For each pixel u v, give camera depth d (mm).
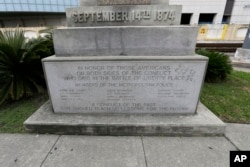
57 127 2510
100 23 2629
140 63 2430
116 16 2582
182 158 2037
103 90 2633
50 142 2346
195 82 2525
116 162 1982
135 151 2158
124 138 2434
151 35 2439
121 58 2414
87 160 2014
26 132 2566
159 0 2646
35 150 2186
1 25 28516
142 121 2514
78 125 2479
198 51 5375
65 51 2586
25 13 27297
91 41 2508
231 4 21656
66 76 2580
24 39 4059
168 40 2453
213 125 2418
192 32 2404
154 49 2508
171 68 2451
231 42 12547
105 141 2365
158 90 2594
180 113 2721
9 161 2010
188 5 21375
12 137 2455
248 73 5922
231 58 8586
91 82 2594
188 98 2627
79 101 2725
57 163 1974
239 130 2578
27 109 3234
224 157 2051
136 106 2705
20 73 3596
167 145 2270
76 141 2371
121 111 2750
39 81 3811
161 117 2637
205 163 1962
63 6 27797
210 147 2225
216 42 12539
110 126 2461
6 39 3783
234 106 3314
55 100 2742
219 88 4348
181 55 2518
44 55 3932
